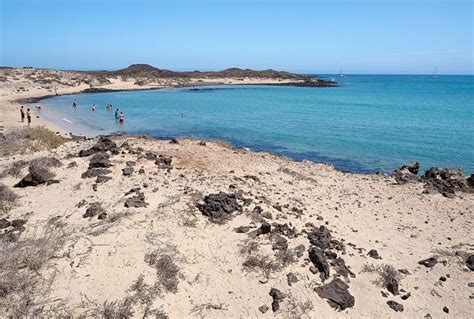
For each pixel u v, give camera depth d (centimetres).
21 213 1278
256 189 1680
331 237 1274
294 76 15738
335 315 942
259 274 1034
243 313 916
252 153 2631
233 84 13100
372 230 1459
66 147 2388
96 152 1969
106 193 1446
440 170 2231
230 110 5631
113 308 846
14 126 3341
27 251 988
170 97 7700
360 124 4384
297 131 3906
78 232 1114
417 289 1075
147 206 1312
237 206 1341
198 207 1320
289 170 2186
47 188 1502
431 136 3656
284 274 1040
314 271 1062
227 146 2806
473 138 3550
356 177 2272
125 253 1016
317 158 2859
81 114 4806
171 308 888
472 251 1310
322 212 1566
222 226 1233
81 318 812
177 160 2075
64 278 907
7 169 1689
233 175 1884
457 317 973
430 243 1377
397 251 1286
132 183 1557
